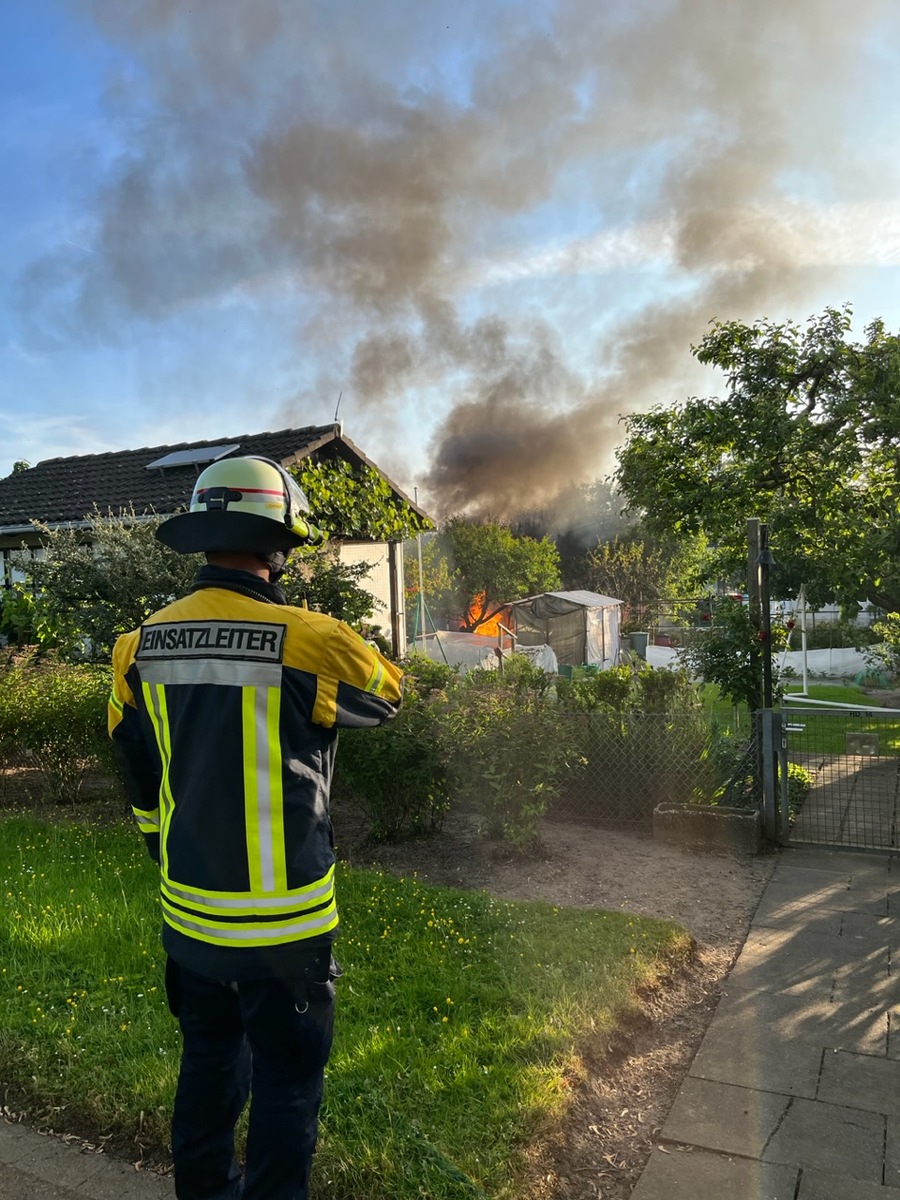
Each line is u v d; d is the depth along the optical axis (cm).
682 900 520
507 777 587
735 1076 329
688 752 668
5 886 534
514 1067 313
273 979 198
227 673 202
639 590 3341
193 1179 224
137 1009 369
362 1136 274
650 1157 282
